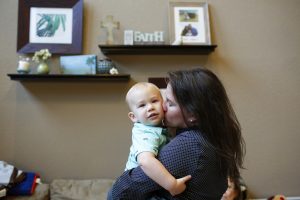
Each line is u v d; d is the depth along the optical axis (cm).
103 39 199
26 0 196
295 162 206
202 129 82
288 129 207
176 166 79
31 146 194
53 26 196
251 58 207
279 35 210
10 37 196
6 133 193
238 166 92
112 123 198
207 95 81
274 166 206
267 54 208
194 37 200
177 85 85
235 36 207
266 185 205
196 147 80
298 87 208
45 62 191
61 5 197
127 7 202
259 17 208
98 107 198
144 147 87
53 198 171
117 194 83
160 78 198
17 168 191
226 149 82
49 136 195
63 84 197
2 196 158
